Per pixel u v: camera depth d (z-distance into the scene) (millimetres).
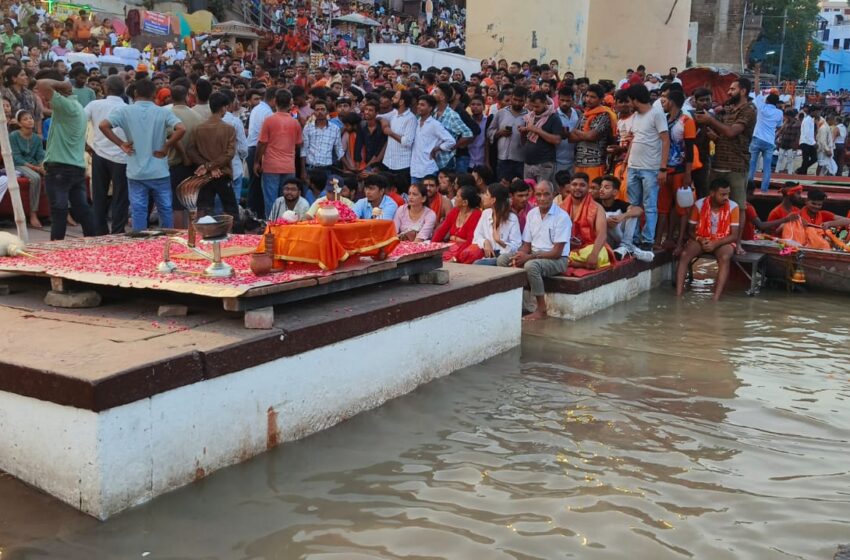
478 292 6293
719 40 39469
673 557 3551
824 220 10297
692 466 4523
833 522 3896
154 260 5547
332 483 4199
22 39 17047
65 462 3717
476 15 18375
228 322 4660
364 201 8586
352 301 5434
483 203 8523
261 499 3988
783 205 10422
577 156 9805
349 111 11180
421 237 8430
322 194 9523
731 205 9070
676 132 9375
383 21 33312
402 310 5445
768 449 4789
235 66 17016
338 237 5164
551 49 18125
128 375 3662
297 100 11258
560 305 7930
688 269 9914
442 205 8961
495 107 12164
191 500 3916
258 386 4367
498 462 4520
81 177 8461
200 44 22375
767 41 56562
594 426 5098
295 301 5316
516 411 5336
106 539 3539
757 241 9969
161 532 3631
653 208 9156
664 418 5262
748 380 6094
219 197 9297
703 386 5926
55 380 3641
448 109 10531
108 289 5344
